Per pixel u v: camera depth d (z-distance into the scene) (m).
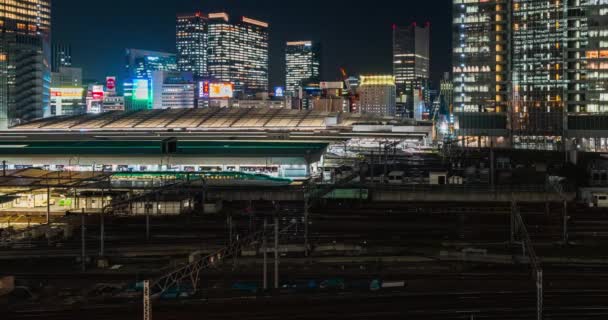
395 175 198.12
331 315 80.50
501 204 166.50
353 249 114.00
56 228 134.62
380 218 146.50
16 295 90.50
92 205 161.12
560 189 161.62
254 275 99.88
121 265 107.81
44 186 155.12
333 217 147.62
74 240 124.56
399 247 114.75
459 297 87.31
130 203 154.75
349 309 82.81
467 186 179.62
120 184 183.62
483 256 107.25
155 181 192.00
